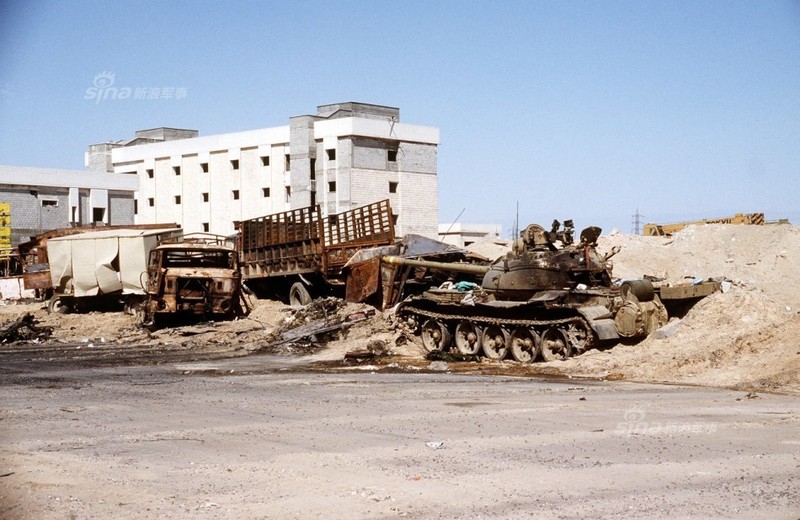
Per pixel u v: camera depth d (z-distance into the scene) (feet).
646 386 57.06
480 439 37.42
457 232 268.82
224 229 218.79
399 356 80.02
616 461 32.83
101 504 27.48
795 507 26.61
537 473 30.96
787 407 46.52
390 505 26.96
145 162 232.32
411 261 92.58
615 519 25.35
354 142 199.21
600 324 69.87
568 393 53.52
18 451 35.81
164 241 111.34
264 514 26.21
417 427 40.63
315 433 39.27
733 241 141.38
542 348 73.82
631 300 71.56
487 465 32.27
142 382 62.03
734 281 77.05
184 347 92.17
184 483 30.04
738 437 37.63
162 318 110.22
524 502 27.17
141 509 26.86
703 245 142.20
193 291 105.91
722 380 58.70
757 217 168.04
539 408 46.73
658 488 28.78
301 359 79.46
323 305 98.22
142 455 34.78
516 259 78.07
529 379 62.39
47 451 35.78
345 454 34.42
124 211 211.61
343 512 26.32
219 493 28.63
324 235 109.19
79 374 68.23
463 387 57.21
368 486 29.30
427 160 210.59
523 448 35.40
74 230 141.18
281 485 29.58
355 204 198.90
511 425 41.04
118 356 84.33
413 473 31.09
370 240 105.50
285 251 114.62
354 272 101.45
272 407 47.96
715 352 64.39
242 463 33.04
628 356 67.92
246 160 215.10
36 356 85.30
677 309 77.30
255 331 100.37
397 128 205.36
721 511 26.14
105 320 116.57
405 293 99.91
